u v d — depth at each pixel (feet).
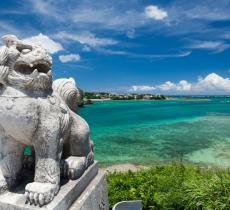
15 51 7.43
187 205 13.51
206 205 12.85
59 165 8.16
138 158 36.88
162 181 16.12
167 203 13.92
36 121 7.63
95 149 43.19
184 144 47.21
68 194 7.83
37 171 7.75
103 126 76.13
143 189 15.42
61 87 9.13
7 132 7.80
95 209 9.32
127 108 179.52
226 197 12.77
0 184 7.82
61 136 8.20
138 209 11.36
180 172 19.21
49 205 7.17
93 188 9.20
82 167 9.00
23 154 8.62
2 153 8.10
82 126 9.27
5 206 7.36
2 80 7.52
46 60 7.64
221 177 13.96
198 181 14.85
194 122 85.76
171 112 137.49
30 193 7.23
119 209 11.06
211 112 136.36
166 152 40.83
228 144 46.93
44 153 7.74
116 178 17.35
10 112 7.40
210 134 58.90
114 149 43.16
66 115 8.43
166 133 61.21
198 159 36.50
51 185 7.53
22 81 7.52
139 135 58.49
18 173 8.37
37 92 7.78
